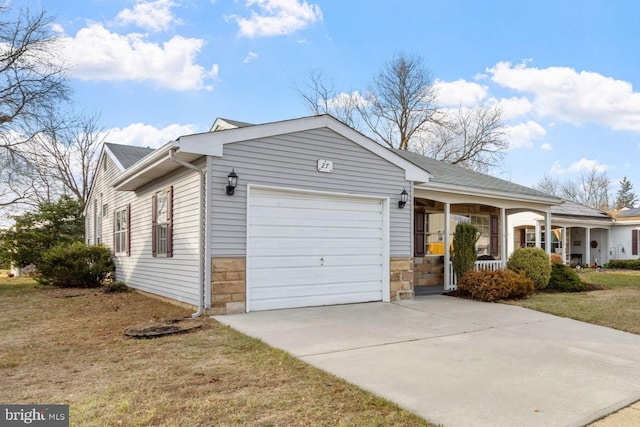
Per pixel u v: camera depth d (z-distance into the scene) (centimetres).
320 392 387
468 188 1152
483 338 608
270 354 505
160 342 560
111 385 402
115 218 1435
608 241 2412
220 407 351
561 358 512
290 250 813
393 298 940
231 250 746
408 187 983
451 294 1038
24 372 446
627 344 589
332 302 861
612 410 358
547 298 995
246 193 762
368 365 468
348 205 895
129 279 1255
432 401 369
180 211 866
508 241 2145
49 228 1980
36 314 809
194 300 788
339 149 873
